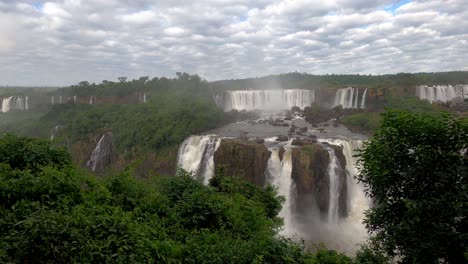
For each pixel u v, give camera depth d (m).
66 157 12.66
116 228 8.02
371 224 9.66
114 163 47.28
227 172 32.72
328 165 30.30
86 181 11.31
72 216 7.99
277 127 45.88
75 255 6.95
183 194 12.80
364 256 10.34
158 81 71.12
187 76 69.31
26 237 6.96
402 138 8.69
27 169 10.58
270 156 31.47
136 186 12.20
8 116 72.81
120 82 74.19
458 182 7.99
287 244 10.48
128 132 46.69
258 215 12.89
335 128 44.19
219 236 10.35
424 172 8.34
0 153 11.51
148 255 7.61
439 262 8.12
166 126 43.59
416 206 7.93
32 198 9.11
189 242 9.23
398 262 8.91
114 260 7.11
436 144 8.50
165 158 41.16
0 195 8.79
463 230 7.90
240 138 37.03
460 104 48.62
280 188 30.69
